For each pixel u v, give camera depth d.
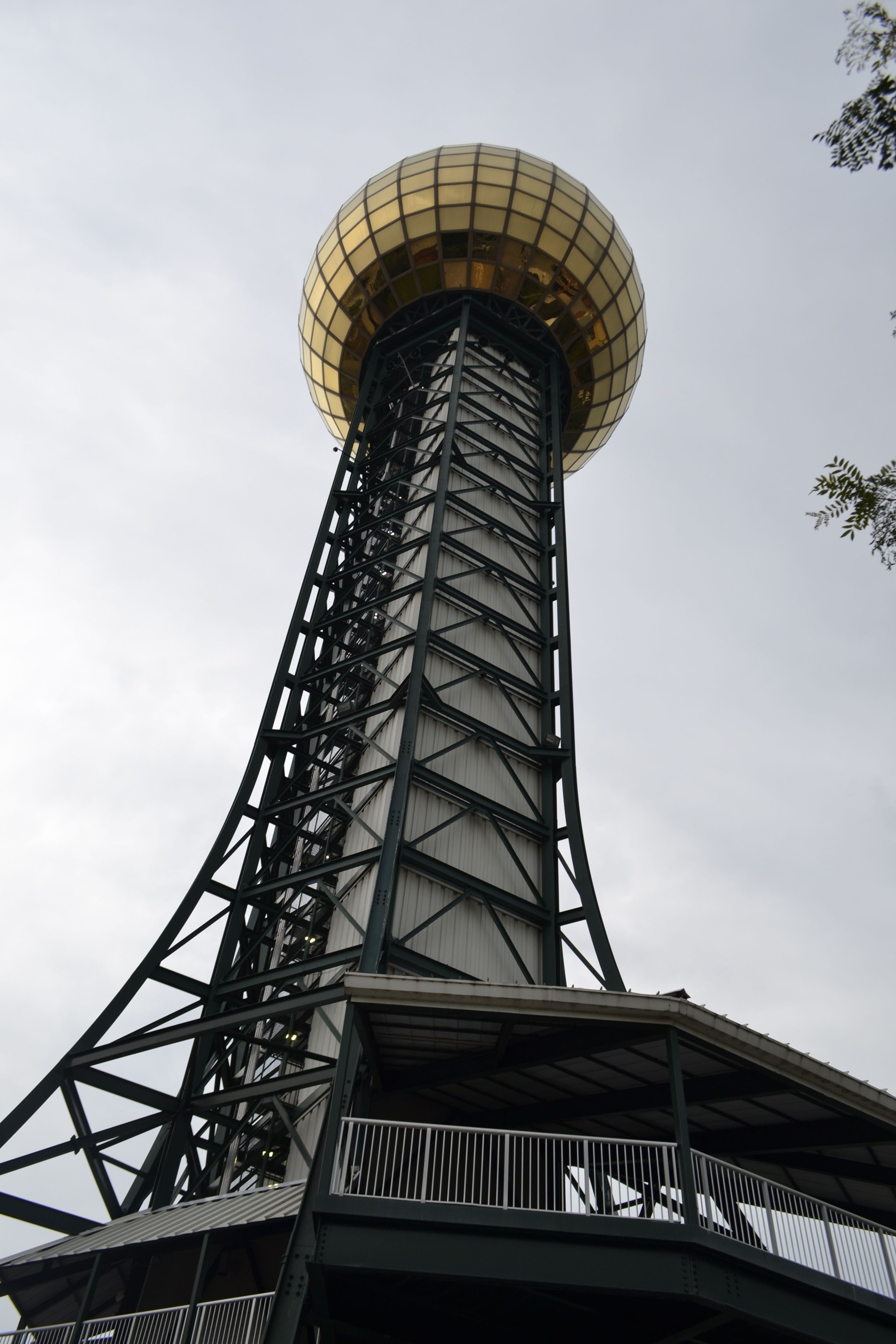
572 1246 17.86
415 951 29.94
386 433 49.59
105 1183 26.84
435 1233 18.00
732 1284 17.95
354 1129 19.25
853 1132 22.02
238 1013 27.41
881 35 10.18
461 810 34.28
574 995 19.34
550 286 52.81
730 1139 23.67
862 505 11.10
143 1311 23.05
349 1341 20.97
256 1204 21.33
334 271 54.53
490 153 52.22
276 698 38.62
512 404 50.59
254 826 35.06
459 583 41.19
